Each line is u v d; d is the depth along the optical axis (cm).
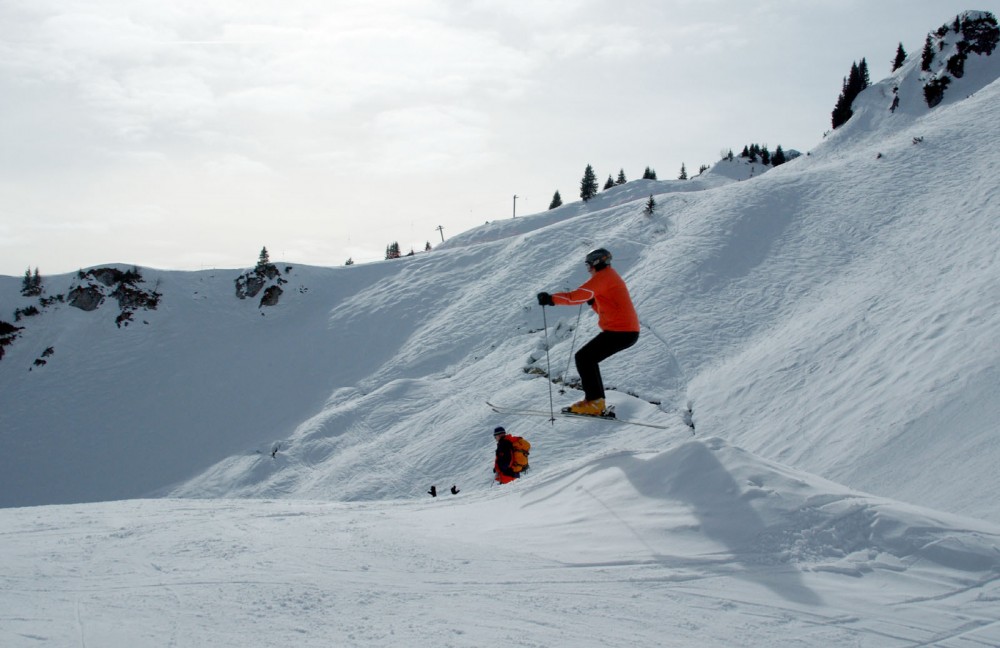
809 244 3266
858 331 2150
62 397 4275
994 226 2478
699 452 559
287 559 491
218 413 3969
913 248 2767
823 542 439
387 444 2764
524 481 708
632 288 3319
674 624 359
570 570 442
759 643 337
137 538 602
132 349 4716
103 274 5234
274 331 4822
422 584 425
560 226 4959
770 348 2398
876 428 1489
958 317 1811
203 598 408
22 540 621
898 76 6612
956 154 3638
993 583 384
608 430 2252
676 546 462
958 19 6284
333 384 3978
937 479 1177
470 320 3994
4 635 350
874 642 337
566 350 2997
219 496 2880
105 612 388
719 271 3241
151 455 3678
